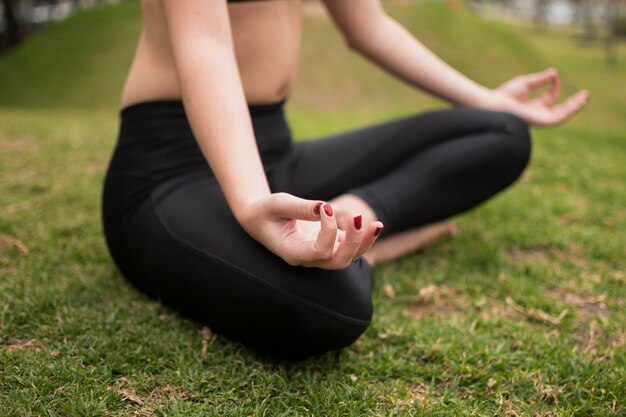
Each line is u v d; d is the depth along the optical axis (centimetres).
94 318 167
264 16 174
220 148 138
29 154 352
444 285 203
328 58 1061
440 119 194
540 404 140
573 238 251
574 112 215
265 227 130
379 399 139
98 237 229
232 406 134
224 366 147
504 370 152
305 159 193
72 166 331
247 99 176
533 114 212
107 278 194
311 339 143
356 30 204
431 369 152
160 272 160
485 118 192
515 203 296
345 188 192
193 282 151
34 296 175
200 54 143
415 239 218
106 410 129
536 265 220
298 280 138
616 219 280
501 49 1155
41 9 2008
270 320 142
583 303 196
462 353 158
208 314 154
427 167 189
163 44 167
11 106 947
